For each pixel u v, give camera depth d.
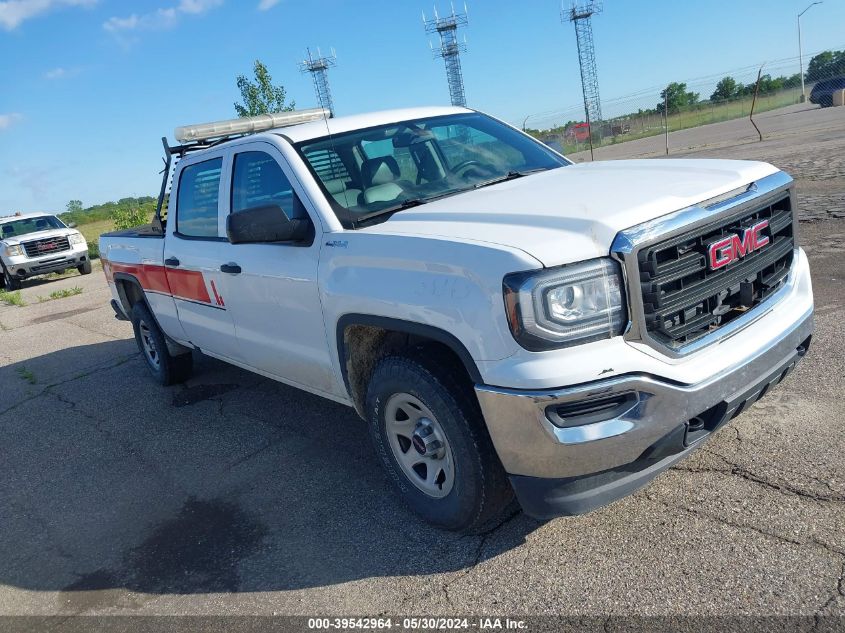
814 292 5.59
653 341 2.55
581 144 29.48
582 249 2.51
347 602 2.90
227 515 3.80
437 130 4.30
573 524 3.13
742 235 2.85
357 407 3.65
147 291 5.73
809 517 2.85
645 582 2.68
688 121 35.28
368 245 3.17
